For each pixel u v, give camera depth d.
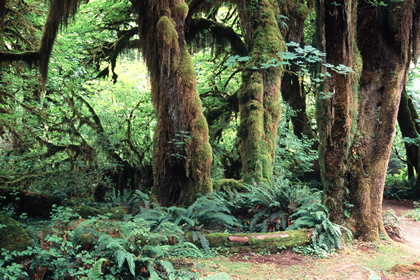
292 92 18.42
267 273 5.99
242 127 11.61
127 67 18.00
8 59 10.10
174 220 8.03
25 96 12.95
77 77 15.31
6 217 5.62
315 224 7.66
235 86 17.47
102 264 5.03
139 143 15.73
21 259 5.00
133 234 5.53
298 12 14.46
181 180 9.97
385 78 8.05
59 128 13.98
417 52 8.27
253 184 10.48
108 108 16.16
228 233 7.42
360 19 8.40
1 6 8.42
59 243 5.25
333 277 5.84
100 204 11.39
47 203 9.62
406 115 18.08
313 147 17.92
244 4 12.16
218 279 5.00
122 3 14.75
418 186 16.62
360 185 7.81
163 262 5.12
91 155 13.77
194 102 9.93
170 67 9.82
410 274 5.89
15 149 12.55
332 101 7.72
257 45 12.02
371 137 7.97
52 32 10.31
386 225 8.59
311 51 7.09
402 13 7.85
